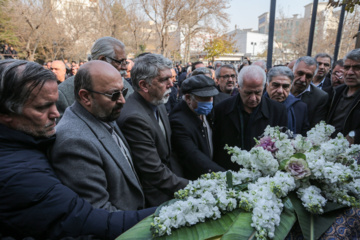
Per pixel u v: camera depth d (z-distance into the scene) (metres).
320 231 0.98
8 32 15.74
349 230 1.02
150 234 0.88
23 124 1.03
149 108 1.74
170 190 1.60
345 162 1.16
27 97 0.99
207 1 18.95
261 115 2.11
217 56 22.34
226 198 0.98
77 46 21.02
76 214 0.98
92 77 1.27
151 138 1.61
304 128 2.53
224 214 0.99
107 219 1.04
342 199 1.05
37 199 0.93
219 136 2.24
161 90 1.68
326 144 1.17
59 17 19.20
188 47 24.98
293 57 33.50
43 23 14.72
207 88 1.83
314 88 2.94
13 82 0.97
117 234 1.03
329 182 1.05
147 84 1.67
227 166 2.18
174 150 2.01
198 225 0.93
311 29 5.64
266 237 0.87
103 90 1.27
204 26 21.86
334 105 2.85
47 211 0.94
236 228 0.89
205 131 2.12
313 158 1.13
